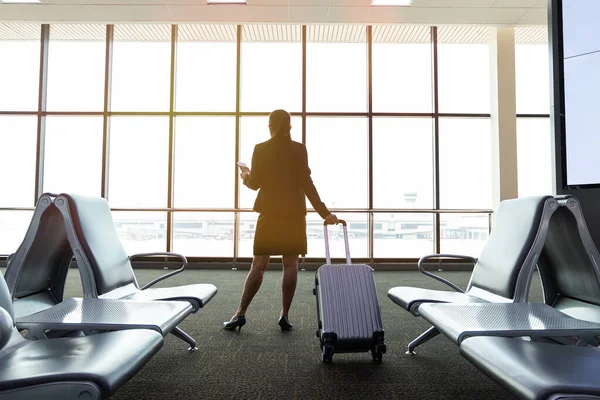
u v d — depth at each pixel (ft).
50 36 22.95
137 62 22.07
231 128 22.09
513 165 20.25
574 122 6.98
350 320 6.52
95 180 21.68
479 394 5.50
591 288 5.63
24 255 5.62
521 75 21.36
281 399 5.32
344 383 5.87
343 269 6.88
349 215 21.11
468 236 21.12
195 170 21.84
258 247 8.53
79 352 3.37
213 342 7.95
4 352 3.63
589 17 6.79
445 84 21.88
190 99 22.04
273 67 22.27
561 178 7.10
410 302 6.02
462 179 21.65
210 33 22.54
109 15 18.52
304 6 17.46
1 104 21.53
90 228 6.10
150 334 3.96
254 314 10.41
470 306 5.39
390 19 18.78
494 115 20.76
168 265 20.63
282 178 8.54
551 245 6.18
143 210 21.02
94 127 21.90
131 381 5.92
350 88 22.20
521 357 3.31
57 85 21.84
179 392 5.54
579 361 3.23
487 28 21.53
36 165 21.57
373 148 21.88
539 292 13.83
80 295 13.03
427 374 6.24
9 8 17.89
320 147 21.97
